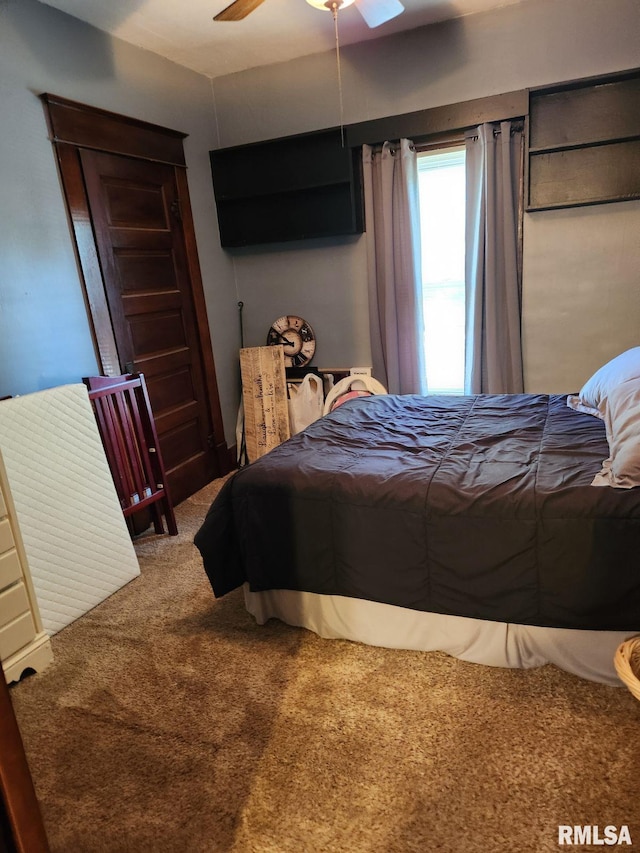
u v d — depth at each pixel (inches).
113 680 74.7
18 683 75.3
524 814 51.6
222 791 56.7
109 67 112.3
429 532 67.7
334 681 70.8
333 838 51.0
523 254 125.7
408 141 127.6
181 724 66.0
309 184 137.7
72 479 91.0
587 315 124.3
